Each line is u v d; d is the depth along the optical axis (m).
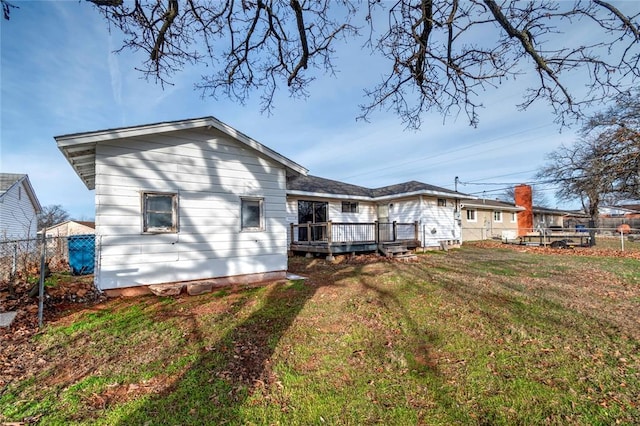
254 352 3.57
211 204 7.10
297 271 9.33
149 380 2.96
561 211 32.81
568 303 5.45
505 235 22.83
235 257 7.39
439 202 16.92
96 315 4.88
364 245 12.55
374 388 2.82
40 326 4.32
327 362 3.32
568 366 3.19
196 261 6.84
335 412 2.48
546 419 2.38
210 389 2.81
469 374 3.05
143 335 4.06
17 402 2.59
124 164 6.06
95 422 2.36
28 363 3.28
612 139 12.34
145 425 2.32
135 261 6.14
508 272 8.73
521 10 3.32
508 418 2.40
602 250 15.59
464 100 4.35
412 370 3.15
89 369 3.16
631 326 4.33
